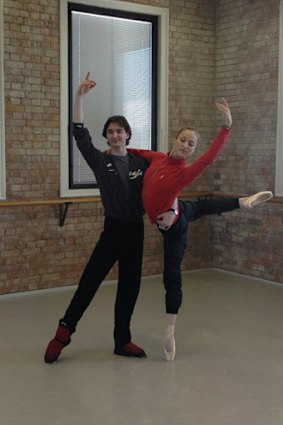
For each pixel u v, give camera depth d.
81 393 3.34
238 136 6.59
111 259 3.85
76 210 5.98
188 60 6.63
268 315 5.01
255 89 6.35
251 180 6.45
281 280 6.16
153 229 6.55
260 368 3.75
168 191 3.56
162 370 3.71
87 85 3.62
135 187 3.79
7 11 5.42
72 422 2.97
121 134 3.78
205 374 3.64
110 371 3.68
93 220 6.10
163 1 6.38
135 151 3.95
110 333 4.48
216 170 6.89
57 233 5.88
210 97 6.84
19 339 4.31
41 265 5.81
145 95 6.50
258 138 6.34
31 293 5.76
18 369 3.71
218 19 6.76
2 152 5.47
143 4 6.24
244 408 3.15
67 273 5.98
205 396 3.30
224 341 4.30
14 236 5.62
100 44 6.11
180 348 4.14
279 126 6.09
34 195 5.71
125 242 3.83
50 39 5.68
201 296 5.69
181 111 6.64
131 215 3.81
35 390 3.38
